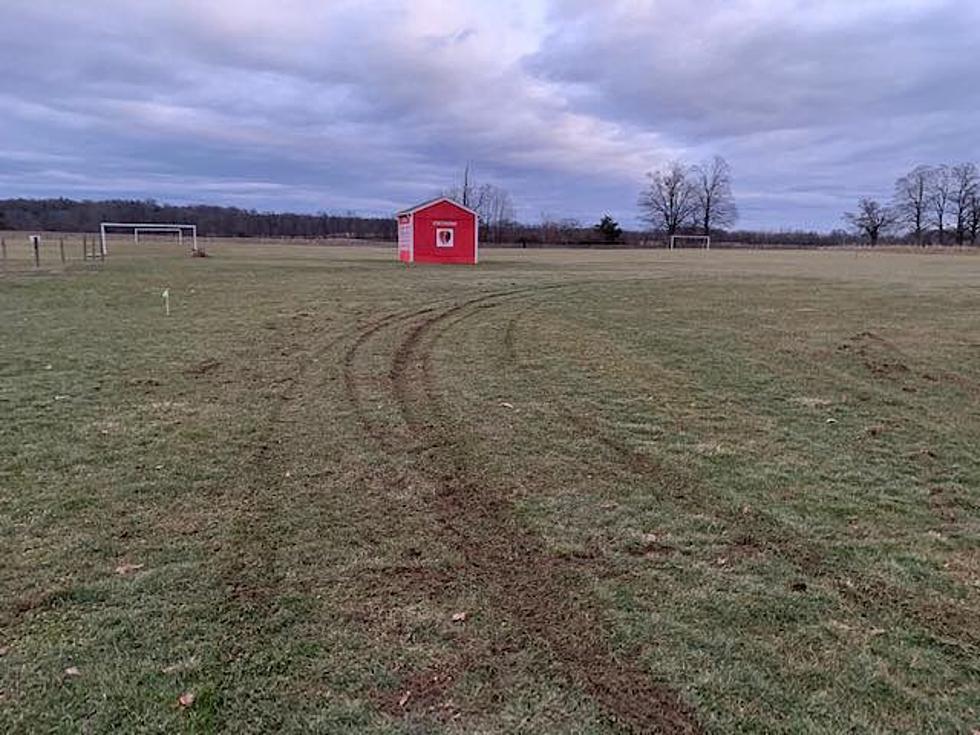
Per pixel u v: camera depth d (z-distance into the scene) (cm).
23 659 268
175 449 520
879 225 9238
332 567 345
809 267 3372
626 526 399
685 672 267
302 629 291
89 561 346
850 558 364
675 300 1636
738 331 1173
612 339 1074
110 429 566
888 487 469
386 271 2500
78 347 923
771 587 332
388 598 317
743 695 254
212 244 6091
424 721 239
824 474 493
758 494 452
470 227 3259
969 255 6075
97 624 293
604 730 236
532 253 5119
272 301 1477
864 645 287
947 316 1390
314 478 467
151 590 320
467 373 812
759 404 695
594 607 312
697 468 501
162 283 1872
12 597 312
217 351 912
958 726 240
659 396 721
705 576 342
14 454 502
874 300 1681
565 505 428
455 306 1434
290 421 601
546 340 1055
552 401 691
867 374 845
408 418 618
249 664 268
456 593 322
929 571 351
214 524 392
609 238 8106
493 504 428
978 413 670
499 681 260
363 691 254
